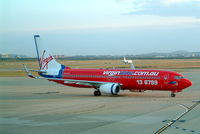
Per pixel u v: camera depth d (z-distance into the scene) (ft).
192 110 99.91
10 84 241.14
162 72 144.15
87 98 144.36
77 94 166.20
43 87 214.07
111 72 158.81
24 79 298.35
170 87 140.87
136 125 77.15
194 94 156.76
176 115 90.68
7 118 90.74
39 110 106.42
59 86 222.07
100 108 108.27
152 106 110.73
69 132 70.90
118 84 150.10
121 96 150.82
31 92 178.91
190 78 273.54
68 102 128.57
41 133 70.44
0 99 143.64
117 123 80.28
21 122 84.12
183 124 77.25
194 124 77.20
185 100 129.08
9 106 118.21
